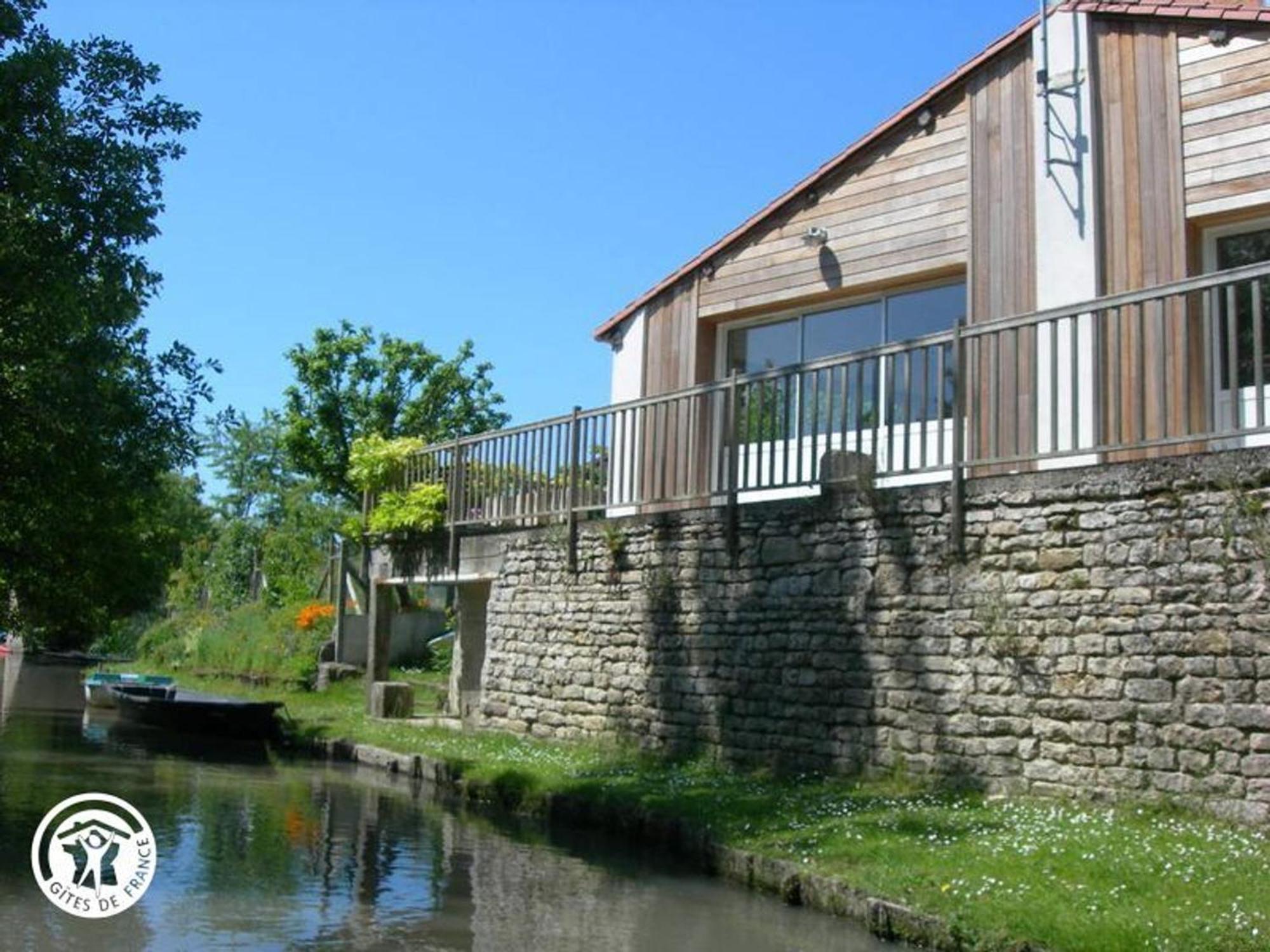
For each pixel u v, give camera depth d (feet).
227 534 132.98
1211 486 24.44
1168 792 24.41
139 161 35.19
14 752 48.16
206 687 85.20
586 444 42.22
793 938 20.85
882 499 30.86
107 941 20.21
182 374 38.22
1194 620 24.41
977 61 37.47
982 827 24.67
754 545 34.50
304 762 46.62
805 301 42.88
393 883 25.16
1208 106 32.94
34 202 33.04
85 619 46.91
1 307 33.17
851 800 28.35
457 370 83.25
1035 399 28.37
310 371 80.28
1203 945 16.87
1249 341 31.86
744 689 34.30
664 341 46.98
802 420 33.68
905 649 29.84
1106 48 34.94
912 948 19.98
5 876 24.85
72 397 34.35
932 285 39.55
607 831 30.50
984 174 37.27
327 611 86.89
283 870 26.27
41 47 33.96
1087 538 26.43
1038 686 26.96
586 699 40.37
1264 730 23.11
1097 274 34.17
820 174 41.65
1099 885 20.16
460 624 52.11
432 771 40.01
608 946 20.47
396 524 50.98
